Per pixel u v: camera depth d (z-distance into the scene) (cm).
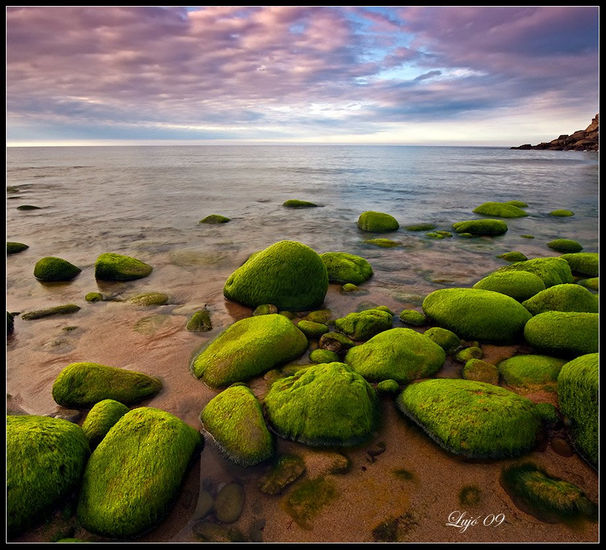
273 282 784
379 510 350
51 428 375
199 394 519
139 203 2319
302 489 371
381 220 1598
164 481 350
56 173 4469
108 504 337
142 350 636
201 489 372
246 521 342
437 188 3038
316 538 327
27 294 901
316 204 2259
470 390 458
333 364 492
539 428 429
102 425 421
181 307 812
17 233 1550
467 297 690
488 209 1927
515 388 509
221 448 416
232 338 612
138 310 798
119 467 359
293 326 628
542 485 364
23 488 329
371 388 493
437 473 386
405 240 1444
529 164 5953
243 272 823
